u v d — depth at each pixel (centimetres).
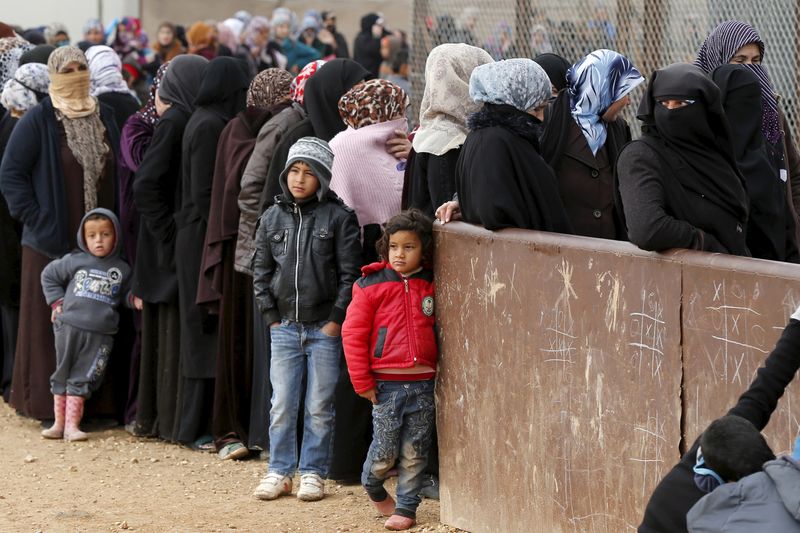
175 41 1827
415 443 642
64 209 923
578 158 635
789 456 370
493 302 589
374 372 640
